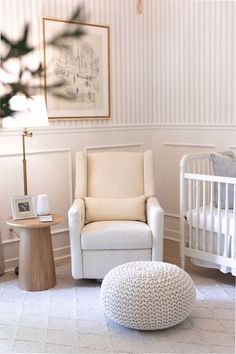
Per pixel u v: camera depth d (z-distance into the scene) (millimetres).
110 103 4289
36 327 2635
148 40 4551
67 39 522
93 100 4129
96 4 4047
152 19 4512
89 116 4117
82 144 4133
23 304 2990
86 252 3238
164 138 4582
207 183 3916
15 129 3607
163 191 4660
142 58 4520
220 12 3883
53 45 526
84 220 3508
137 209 3512
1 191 3617
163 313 2455
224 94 3943
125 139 4484
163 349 2350
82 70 3973
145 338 2475
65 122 3975
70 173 4043
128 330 2578
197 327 2596
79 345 2412
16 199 3336
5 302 3027
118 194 3670
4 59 526
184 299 2516
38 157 3816
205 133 4148
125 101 4434
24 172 3500
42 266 3254
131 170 3742
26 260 3246
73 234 3221
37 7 3592
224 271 3260
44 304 2986
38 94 610
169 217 4641
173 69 4379
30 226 3131
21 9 3500
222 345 2383
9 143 3605
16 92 533
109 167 3744
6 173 3625
